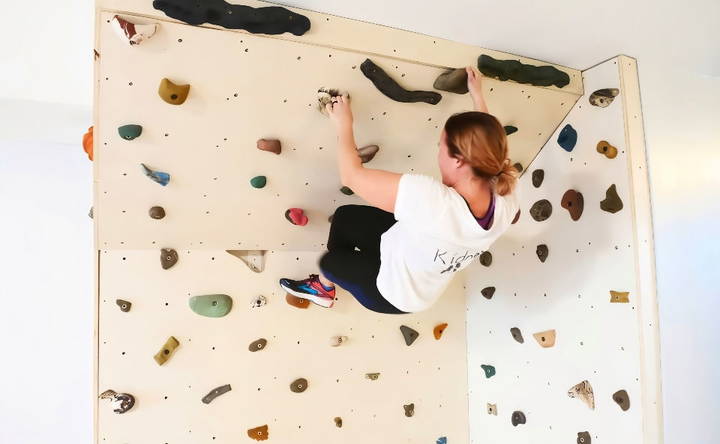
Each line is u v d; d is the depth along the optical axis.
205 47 1.39
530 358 2.18
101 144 1.51
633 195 1.77
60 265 2.13
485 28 1.59
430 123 1.84
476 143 1.29
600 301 1.88
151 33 1.31
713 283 1.93
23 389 2.07
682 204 1.89
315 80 1.56
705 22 1.58
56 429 2.12
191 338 1.94
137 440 1.85
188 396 1.93
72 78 1.72
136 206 1.71
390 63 1.60
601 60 1.88
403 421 2.35
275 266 2.10
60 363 2.12
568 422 2.00
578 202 1.97
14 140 2.07
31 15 1.36
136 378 1.86
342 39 1.50
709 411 1.86
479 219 1.38
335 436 2.19
